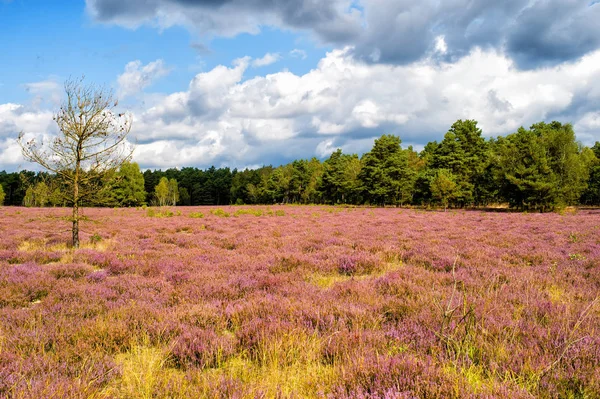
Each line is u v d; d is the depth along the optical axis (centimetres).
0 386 306
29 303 623
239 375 360
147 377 338
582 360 358
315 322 491
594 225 2175
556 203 4247
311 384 332
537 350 384
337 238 1482
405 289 648
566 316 478
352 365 353
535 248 1216
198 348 404
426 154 8756
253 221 2634
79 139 1166
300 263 937
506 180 4762
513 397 285
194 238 1562
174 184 10881
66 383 316
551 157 4509
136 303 591
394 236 1611
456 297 585
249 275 794
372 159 7156
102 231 1819
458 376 318
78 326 462
